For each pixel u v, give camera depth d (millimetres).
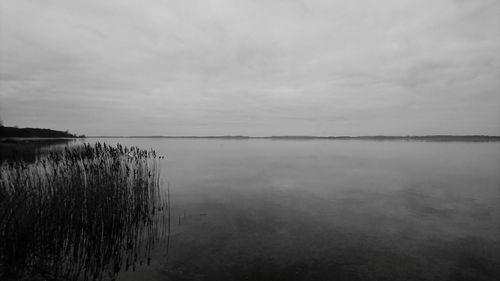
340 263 6293
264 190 13969
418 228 8523
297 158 32531
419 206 11031
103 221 7102
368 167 23234
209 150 50406
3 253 5207
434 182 16125
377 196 12719
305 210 10430
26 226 5566
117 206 7742
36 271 5293
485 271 5973
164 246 6969
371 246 7195
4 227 5289
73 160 8766
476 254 6758
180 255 6500
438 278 5715
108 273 5555
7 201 5867
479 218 9469
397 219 9375
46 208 6535
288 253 6750
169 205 10734
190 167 23062
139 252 6574
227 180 16812
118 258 6188
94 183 7902
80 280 5199
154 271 5727
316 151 47875
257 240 7508
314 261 6367
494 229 8430
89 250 6410
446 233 8102
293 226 8656
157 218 9180
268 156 35656
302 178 17641
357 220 9258
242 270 5906
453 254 6762
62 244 6148
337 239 7641
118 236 7355
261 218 9406
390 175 18781
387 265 6215
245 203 11383
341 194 13148
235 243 7281
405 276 5781
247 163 26422
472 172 19922
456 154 37906
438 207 10883
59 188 7516
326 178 17641
